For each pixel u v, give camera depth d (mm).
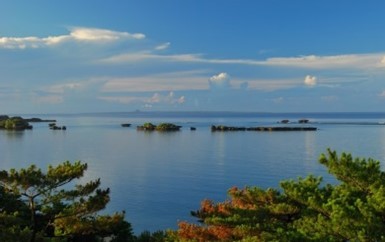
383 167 92375
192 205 61312
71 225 21484
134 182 80312
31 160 114375
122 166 103125
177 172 92438
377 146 142250
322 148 138500
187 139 183250
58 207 22969
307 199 17875
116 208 59781
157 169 97438
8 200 27938
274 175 86125
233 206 23562
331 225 15648
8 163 107875
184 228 24375
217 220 20906
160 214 56406
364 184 16453
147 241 35938
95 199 21000
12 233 19438
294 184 18875
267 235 17641
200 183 78438
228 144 158000
